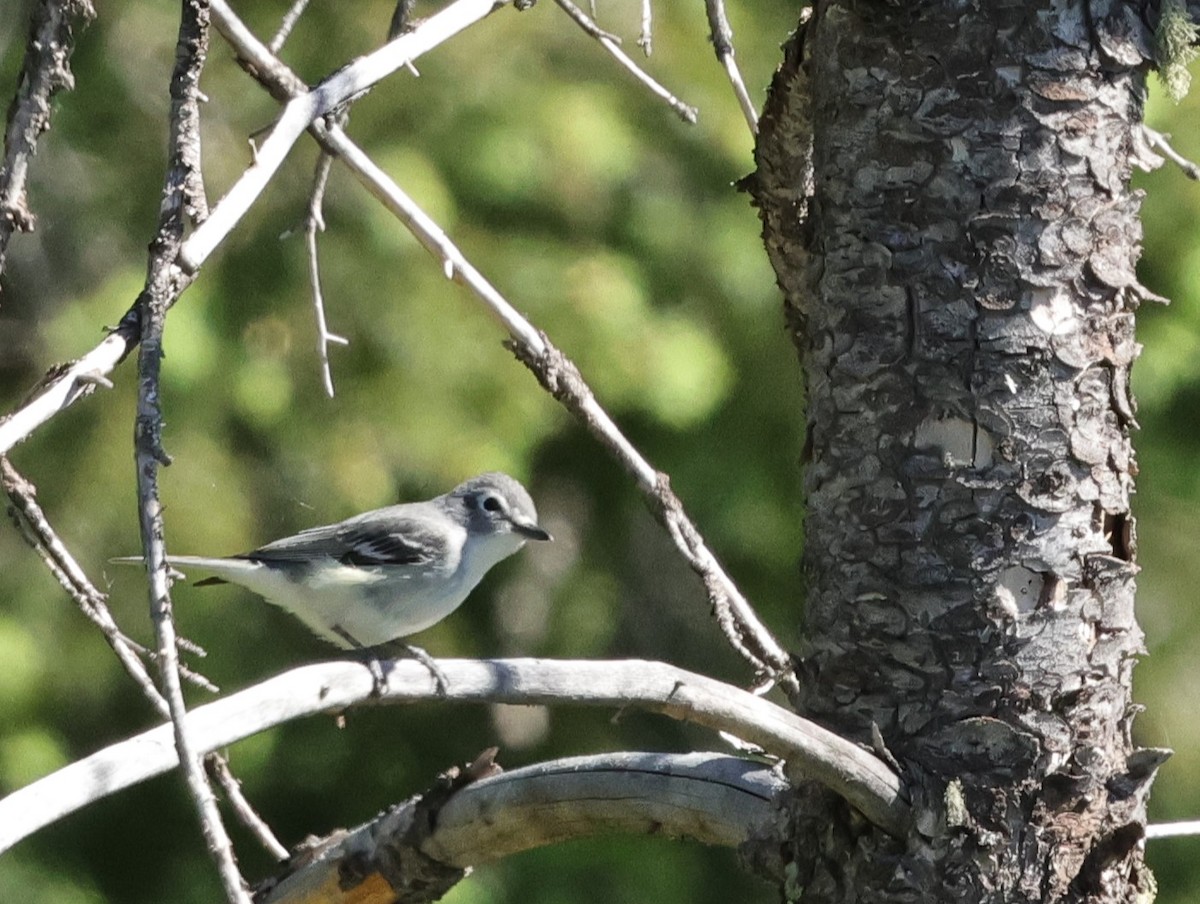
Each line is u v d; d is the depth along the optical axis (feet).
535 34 53.31
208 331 50.14
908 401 20.51
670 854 56.80
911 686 20.35
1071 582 20.26
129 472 51.01
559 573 59.00
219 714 17.84
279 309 51.49
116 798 60.44
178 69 20.20
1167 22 20.79
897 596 20.44
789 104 22.91
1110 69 20.66
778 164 23.56
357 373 51.55
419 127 52.16
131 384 51.44
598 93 53.16
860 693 20.65
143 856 60.29
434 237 25.84
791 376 56.24
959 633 20.21
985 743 20.03
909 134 20.61
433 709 59.72
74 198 54.03
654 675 19.44
